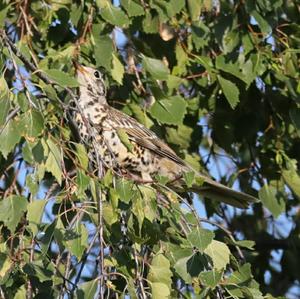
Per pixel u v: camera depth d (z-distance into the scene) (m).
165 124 13.01
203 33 12.29
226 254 9.90
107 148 10.58
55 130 10.27
